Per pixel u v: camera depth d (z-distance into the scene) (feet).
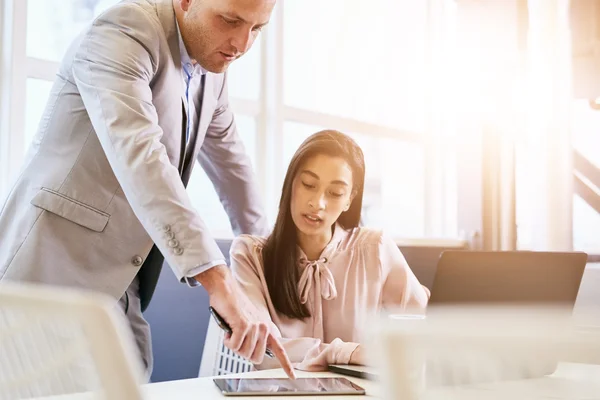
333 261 6.95
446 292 4.43
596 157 12.53
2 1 8.04
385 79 14.12
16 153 8.07
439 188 15.05
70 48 5.55
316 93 12.64
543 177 12.10
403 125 14.56
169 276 8.71
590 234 12.67
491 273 4.48
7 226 5.41
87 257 5.33
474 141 12.74
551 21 11.91
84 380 1.58
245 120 11.44
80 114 5.36
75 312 1.50
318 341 6.17
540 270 4.57
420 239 12.09
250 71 11.51
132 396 1.51
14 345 1.70
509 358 1.47
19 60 8.07
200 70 6.05
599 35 11.66
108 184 5.37
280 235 6.75
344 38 13.19
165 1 5.61
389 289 7.32
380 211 14.05
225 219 10.64
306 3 12.37
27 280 5.14
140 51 5.20
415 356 1.46
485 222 12.72
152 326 8.55
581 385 2.58
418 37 14.89
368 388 4.32
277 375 5.03
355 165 7.07
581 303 10.62
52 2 8.57
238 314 4.29
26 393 1.75
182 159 5.96
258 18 5.56
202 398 3.85
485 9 12.29
